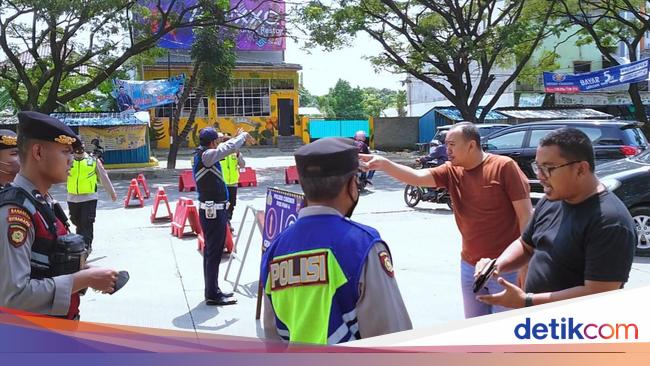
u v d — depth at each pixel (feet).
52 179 7.41
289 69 99.09
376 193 44.83
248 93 99.19
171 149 68.33
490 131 45.29
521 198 10.38
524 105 93.35
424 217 33.32
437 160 36.76
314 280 5.80
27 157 7.28
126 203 39.78
